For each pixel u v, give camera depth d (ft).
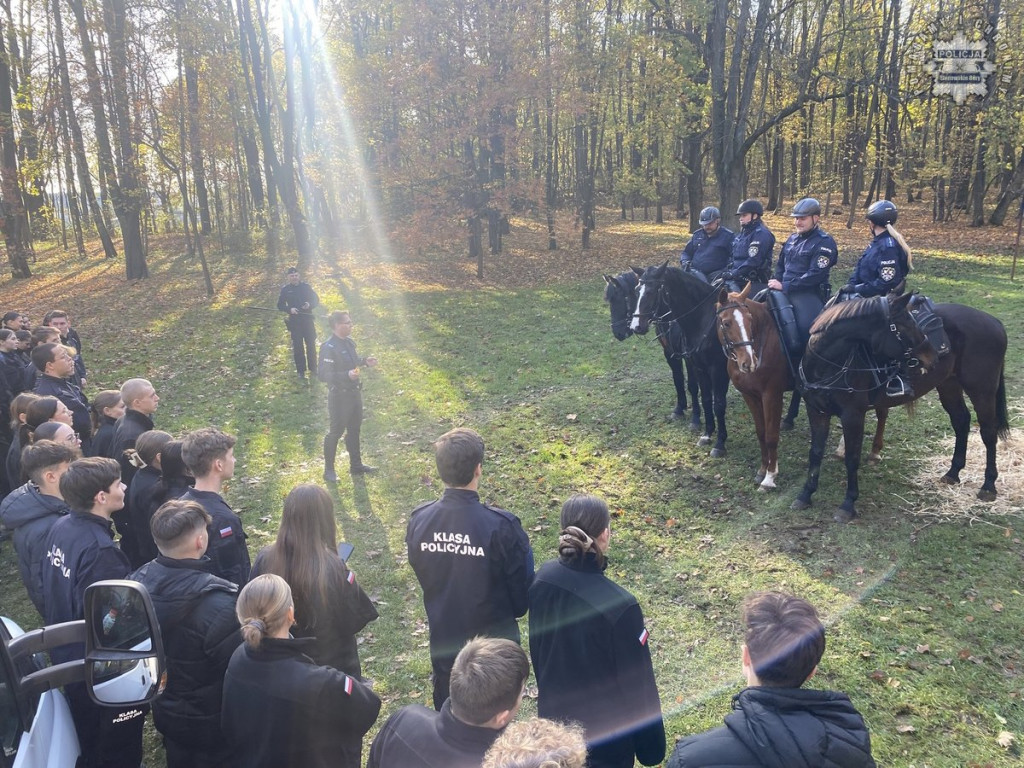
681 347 27.37
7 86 81.51
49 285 79.46
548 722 6.04
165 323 56.44
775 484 24.12
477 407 33.99
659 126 76.07
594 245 87.92
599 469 26.25
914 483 23.27
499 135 69.51
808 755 6.54
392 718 8.02
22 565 13.64
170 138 76.69
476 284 68.39
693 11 68.90
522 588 11.28
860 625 16.66
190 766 11.28
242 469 28.12
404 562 20.88
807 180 115.96
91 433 22.53
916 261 61.87
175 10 66.59
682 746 7.20
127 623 8.63
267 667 8.93
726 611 17.63
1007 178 85.56
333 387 25.72
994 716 13.67
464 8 66.03
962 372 21.27
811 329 21.43
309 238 92.48
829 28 87.25
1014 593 17.39
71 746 9.89
